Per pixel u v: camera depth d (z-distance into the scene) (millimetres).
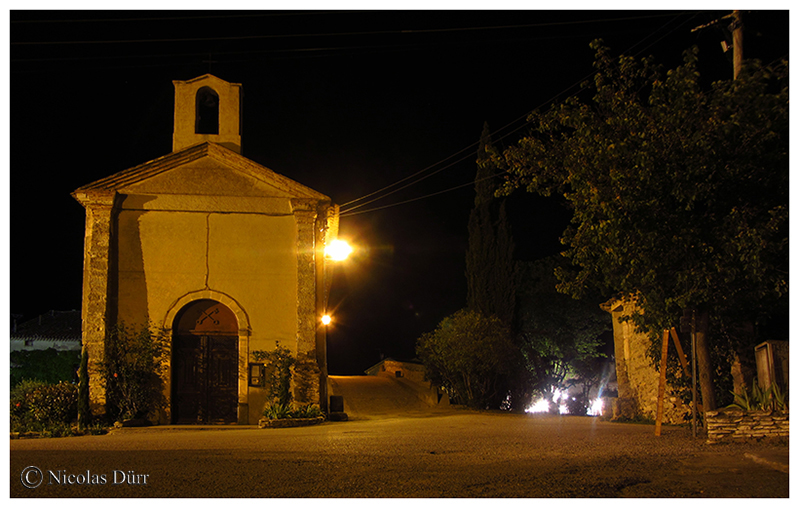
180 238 18203
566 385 35156
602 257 12164
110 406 17078
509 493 7199
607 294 13820
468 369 26469
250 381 17812
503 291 29172
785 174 11297
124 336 17422
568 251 13180
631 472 8188
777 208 10883
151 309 17797
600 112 12453
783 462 8461
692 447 10156
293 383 17766
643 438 11641
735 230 11039
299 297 18125
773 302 12695
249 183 18688
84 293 17969
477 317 26766
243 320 18031
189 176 18500
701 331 12680
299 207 18531
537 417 21234
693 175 11055
